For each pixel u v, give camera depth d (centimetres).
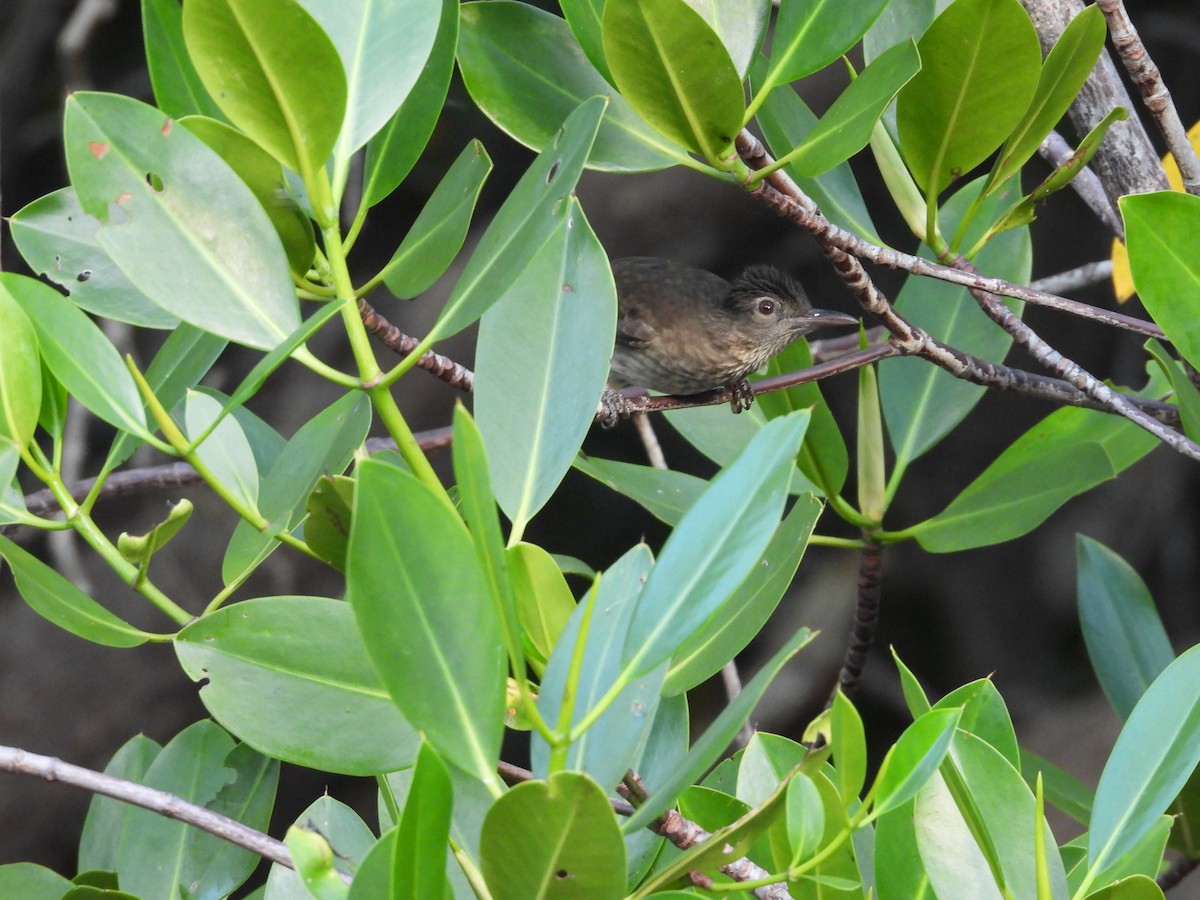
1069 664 1811
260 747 398
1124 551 1778
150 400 405
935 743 342
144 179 400
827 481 705
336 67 392
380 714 405
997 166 583
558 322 433
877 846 403
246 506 416
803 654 1783
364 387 396
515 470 415
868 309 611
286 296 407
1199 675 396
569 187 388
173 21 521
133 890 510
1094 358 1731
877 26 613
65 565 1057
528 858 294
